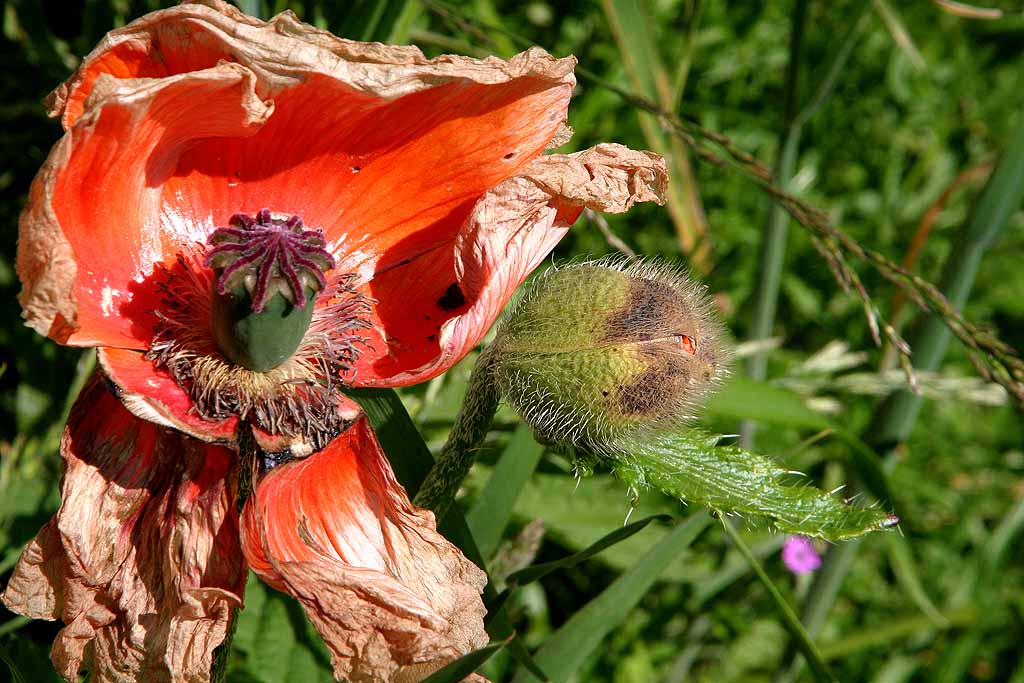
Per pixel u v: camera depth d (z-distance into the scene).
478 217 0.25
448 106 0.25
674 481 0.27
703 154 0.32
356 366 0.26
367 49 0.24
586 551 0.27
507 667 0.35
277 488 0.24
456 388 0.35
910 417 0.37
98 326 0.24
